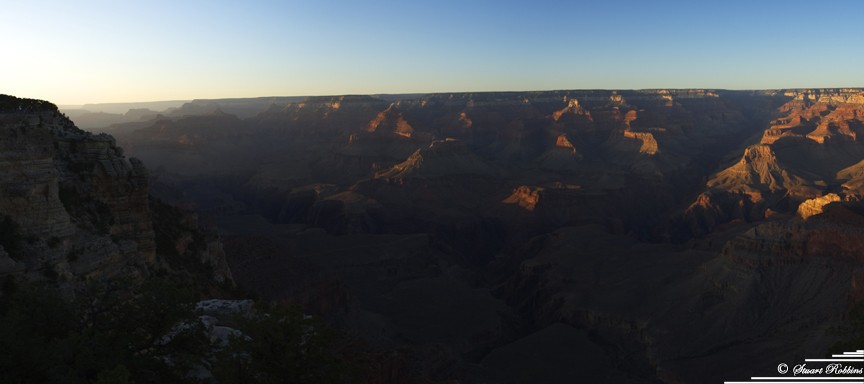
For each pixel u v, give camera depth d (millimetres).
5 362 19391
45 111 45406
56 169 38125
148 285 25984
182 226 58375
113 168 43125
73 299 29703
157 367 23719
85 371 21062
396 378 62562
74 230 36094
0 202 31812
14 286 29719
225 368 22594
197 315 27703
